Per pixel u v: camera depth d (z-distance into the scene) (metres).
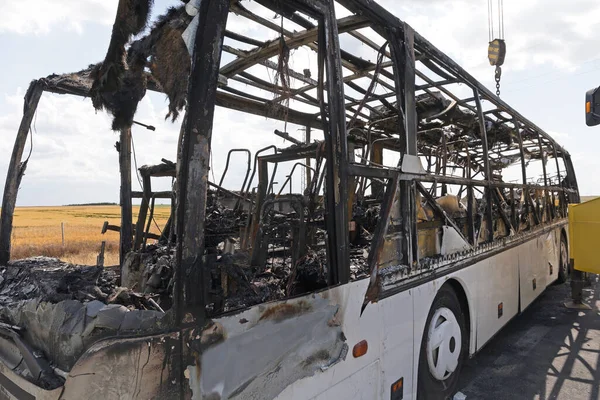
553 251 7.59
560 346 5.04
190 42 1.55
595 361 4.55
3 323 1.92
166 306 2.26
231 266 1.70
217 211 3.68
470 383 4.07
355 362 2.28
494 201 4.90
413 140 2.98
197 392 1.47
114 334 1.45
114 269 3.56
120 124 2.43
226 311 1.63
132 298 1.83
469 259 3.90
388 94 4.29
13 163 2.82
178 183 1.49
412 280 2.92
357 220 4.63
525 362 4.57
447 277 3.44
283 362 1.82
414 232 2.97
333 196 2.20
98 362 1.37
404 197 2.90
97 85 2.40
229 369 1.58
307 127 5.19
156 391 1.39
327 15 2.19
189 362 1.45
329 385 2.07
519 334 5.54
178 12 1.85
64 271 2.29
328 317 2.09
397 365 2.70
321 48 2.20
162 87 1.87
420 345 3.01
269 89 3.90
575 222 6.22
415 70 3.20
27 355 1.65
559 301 7.26
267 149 2.88
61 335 1.57
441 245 3.43
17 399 1.66
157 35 1.92
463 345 3.84
